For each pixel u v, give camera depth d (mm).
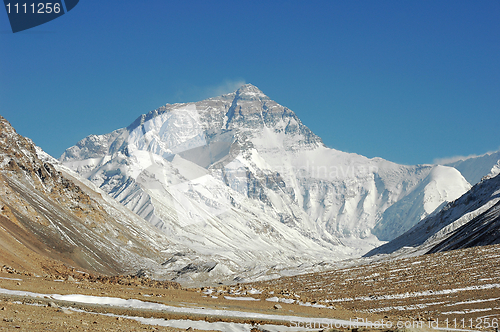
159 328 38219
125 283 74000
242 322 46031
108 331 33344
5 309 35000
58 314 37031
